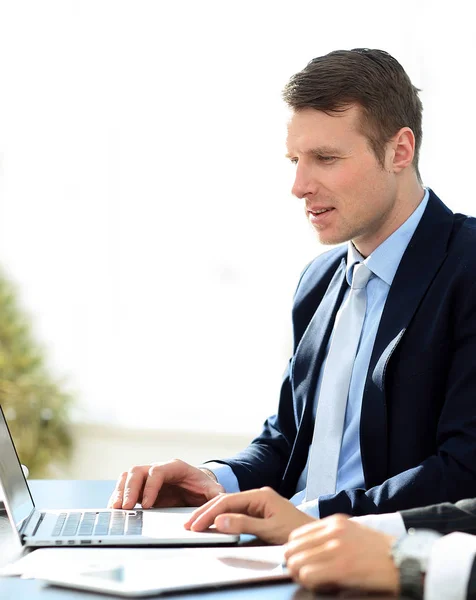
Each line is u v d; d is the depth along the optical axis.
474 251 1.89
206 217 5.07
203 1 5.00
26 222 5.25
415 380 1.85
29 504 1.65
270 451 2.19
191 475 1.79
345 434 2.00
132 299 5.14
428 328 1.86
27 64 5.24
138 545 1.42
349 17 4.73
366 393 1.88
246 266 5.01
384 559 1.15
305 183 1.99
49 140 5.24
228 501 1.48
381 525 1.40
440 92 4.53
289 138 2.00
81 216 5.21
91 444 5.09
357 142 1.95
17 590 1.17
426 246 1.95
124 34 5.13
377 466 1.87
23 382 5.08
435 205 2.03
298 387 2.13
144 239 5.14
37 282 5.23
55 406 5.08
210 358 5.05
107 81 5.16
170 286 5.10
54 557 1.34
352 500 1.66
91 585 1.16
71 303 5.19
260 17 4.91
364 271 2.03
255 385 4.99
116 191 5.18
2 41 5.25
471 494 1.66
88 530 1.49
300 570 1.16
